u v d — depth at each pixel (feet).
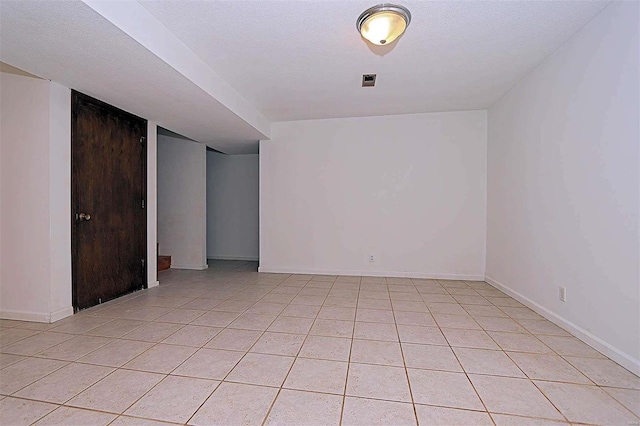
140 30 6.49
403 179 14.38
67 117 8.96
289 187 15.51
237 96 11.46
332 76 10.12
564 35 7.69
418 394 5.26
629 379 5.69
